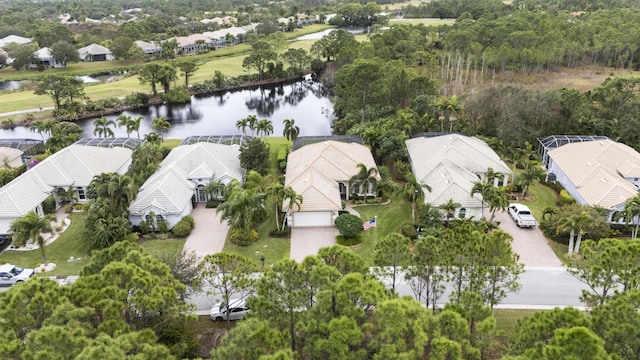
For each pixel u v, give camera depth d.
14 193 52.50
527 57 111.94
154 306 27.11
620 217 48.47
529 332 24.72
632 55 115.62
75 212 57.00
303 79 143.25
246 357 23.59
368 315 26.38
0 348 21.94
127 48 157.62
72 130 84.88
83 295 27.02
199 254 47.34
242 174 62.69
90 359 20.53
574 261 39.03
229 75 139.12
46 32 166.25
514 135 70.56
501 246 32.53
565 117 72.94
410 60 123.56
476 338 26.16
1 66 149.12
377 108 87.56
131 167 60.19
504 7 196.25
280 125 98.19
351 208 57.12
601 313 25.06
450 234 34.62
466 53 118.44
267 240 50.19
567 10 188.88
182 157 61.91
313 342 24.41
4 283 42.72
